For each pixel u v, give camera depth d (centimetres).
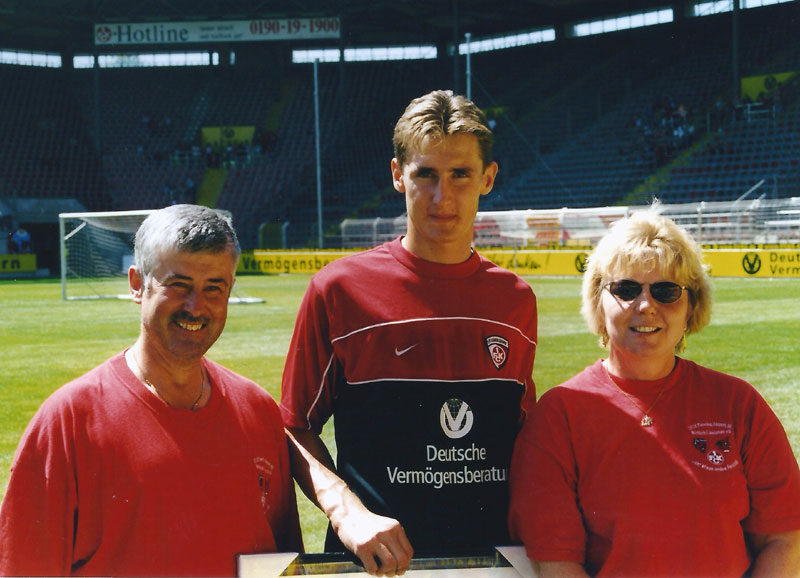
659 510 208
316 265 2967
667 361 220
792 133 2936
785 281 2083
